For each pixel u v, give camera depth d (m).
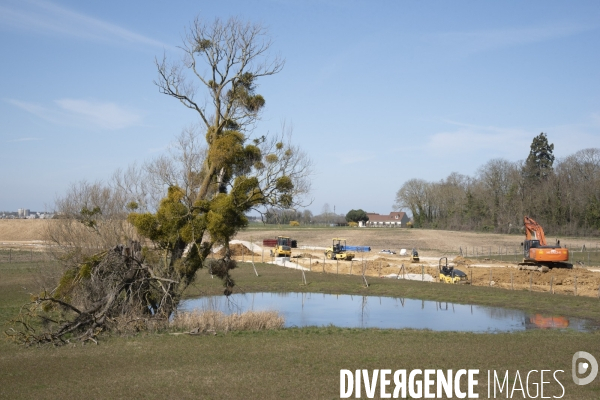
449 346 18.98
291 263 51.66
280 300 32.69
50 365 16.36
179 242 23.50
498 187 112.38
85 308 21.02
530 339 20.33
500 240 92.69
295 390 13.72
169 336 20.66
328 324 25.19
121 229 28.06
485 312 28.38
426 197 139.12
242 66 24.55
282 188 23.72
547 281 39.28
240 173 24.20
